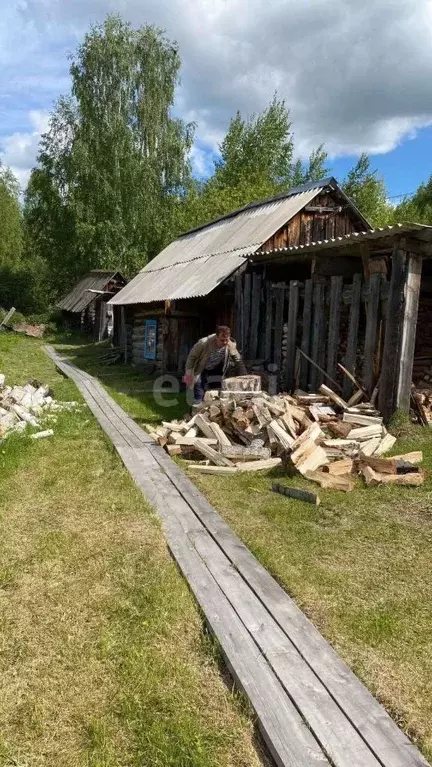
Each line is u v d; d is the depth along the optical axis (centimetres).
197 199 3011
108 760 210
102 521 438
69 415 848
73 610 312
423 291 930
